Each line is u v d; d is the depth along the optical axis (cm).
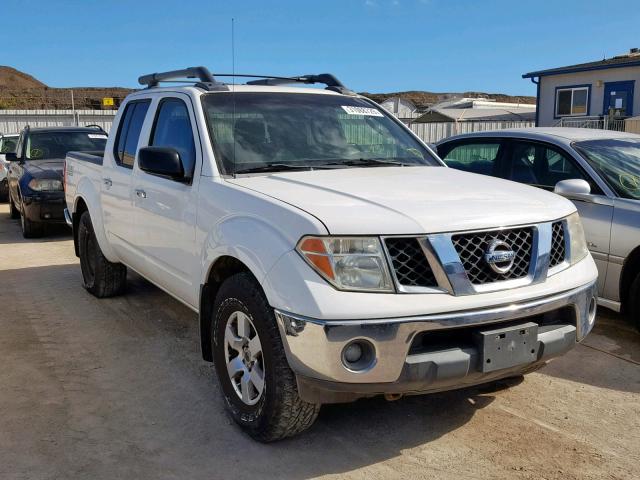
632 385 421
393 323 284
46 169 995
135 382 427
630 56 2542
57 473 318
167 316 570
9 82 18162
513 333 306
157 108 484
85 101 5284
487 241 309
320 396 304
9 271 760
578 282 340
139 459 331
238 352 349
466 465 325
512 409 387
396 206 315
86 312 582
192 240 395
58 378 434
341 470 320
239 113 430
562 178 568
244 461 328
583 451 339
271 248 310
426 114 3139
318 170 404
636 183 524
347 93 512
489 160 648
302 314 289
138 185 482
